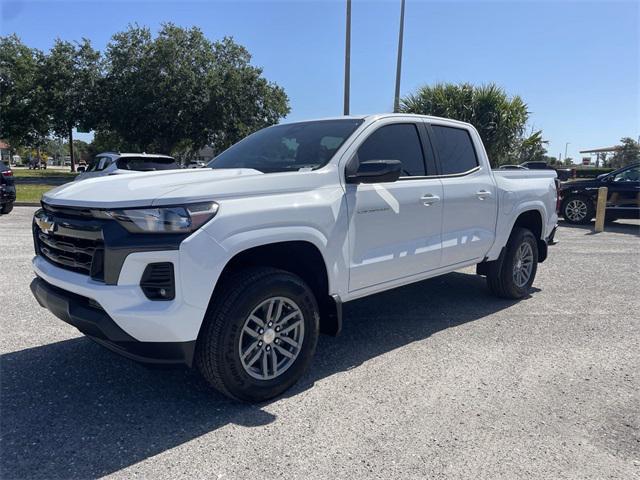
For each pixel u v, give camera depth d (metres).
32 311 5.18
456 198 4.73
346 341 4.54
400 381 3.71
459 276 7.09
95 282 2.97
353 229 3.80
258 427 3.06
